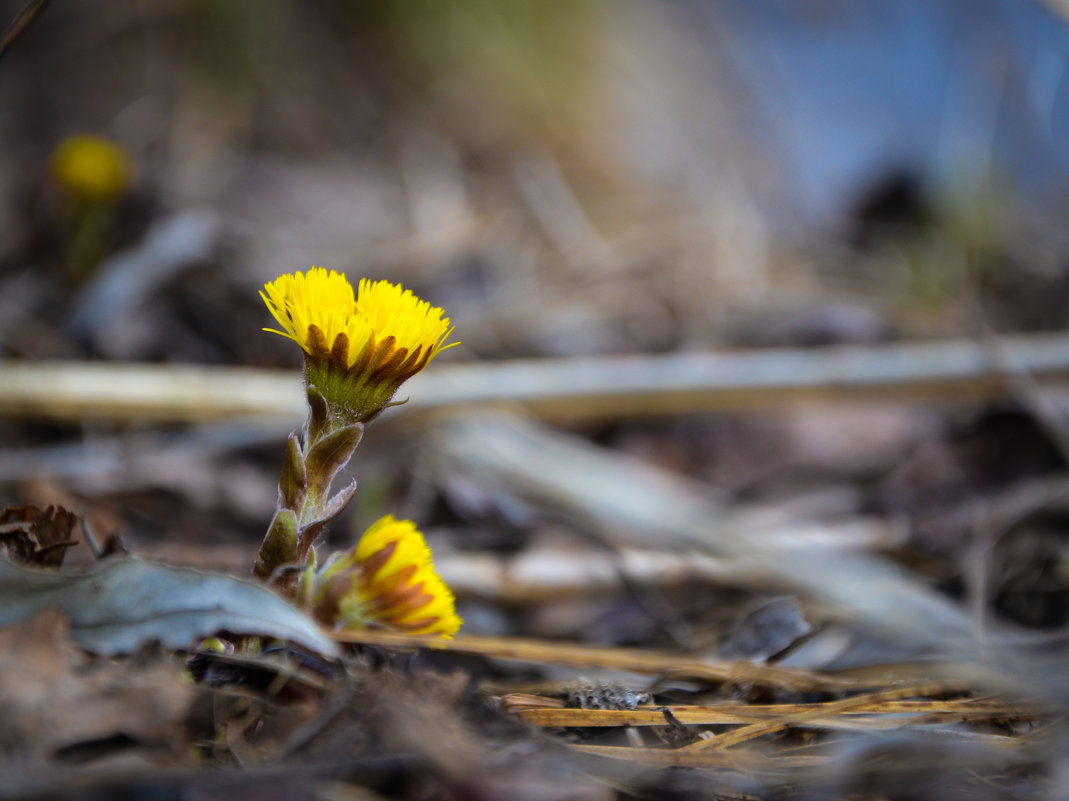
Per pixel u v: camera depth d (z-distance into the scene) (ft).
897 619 1.43
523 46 3.81
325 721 1.19
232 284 2.18
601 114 3.85
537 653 1.30
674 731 1.26
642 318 2.52
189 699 1.18
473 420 1.82
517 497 1.69
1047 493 1.67
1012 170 3.01
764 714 1.28
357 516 1.65
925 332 2.45
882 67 3.78
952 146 3.02
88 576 1.21
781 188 3.64
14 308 2.06
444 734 1.20
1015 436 1.96
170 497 1.63
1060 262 2.79
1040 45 3.05
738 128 3.93
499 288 2.61
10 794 1.14
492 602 1.53
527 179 3.29
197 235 2.19
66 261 2.13
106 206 2.09
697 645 1.45
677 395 1.94
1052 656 1.36
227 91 3.18
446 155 3.50
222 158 3.04
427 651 1.32
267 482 1.75
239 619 1.21
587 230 2.99
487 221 2.94
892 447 2.02
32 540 1.26
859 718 1.28
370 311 1.23
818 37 4.03
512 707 1.26
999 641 1.40
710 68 4.11
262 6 3.26
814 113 3.84
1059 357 1.97
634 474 1.77
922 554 1.62
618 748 1.24
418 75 3.65
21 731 1.17
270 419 1.78
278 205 2.90
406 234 2.89
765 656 1.38
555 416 1.92
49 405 1.69
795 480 1.95
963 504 1.77
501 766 1.19
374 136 3.50
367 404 1.24
